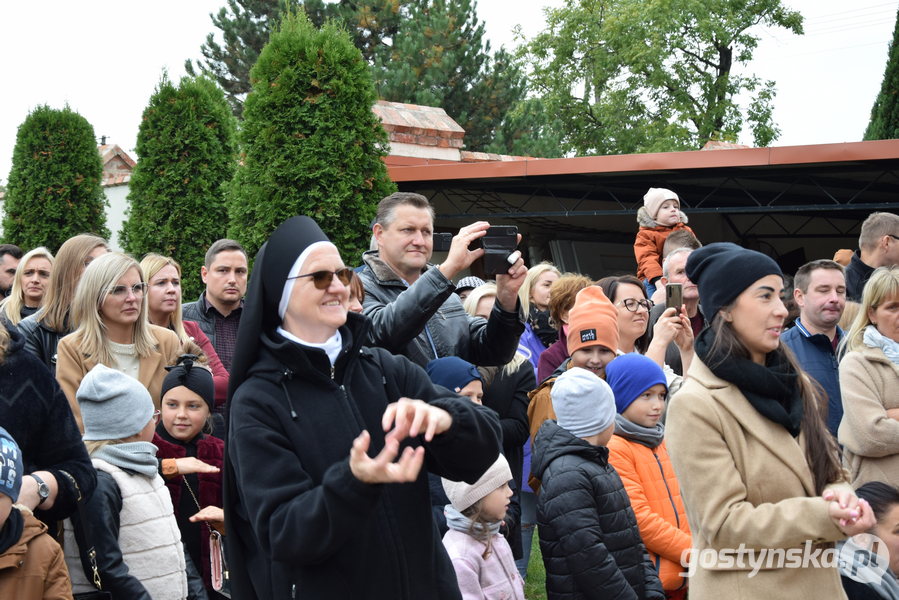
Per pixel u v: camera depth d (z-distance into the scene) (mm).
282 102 8867
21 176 14195
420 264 4172
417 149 13125
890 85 17641
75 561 3389
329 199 8711
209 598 3986
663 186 13844
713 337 2941
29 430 3049
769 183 14039
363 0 31047
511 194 14531
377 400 2373
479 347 4129
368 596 2199
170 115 11992
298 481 2125
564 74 35469
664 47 32375
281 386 2264
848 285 6355
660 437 4223
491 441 2232
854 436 4395
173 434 4254
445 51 30422
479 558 3617
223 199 12008
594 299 4863
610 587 3539
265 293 2355
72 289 4777
